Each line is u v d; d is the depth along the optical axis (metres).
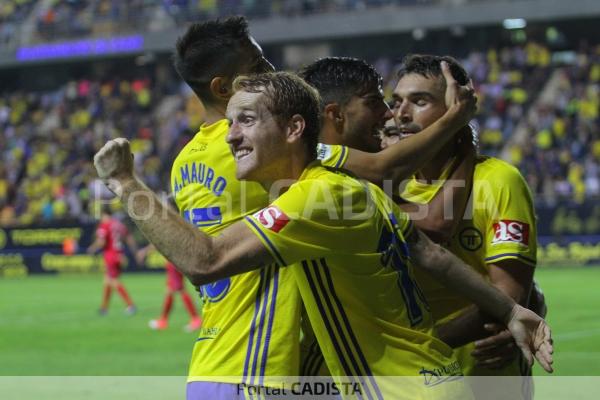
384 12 34.53
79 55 38.97
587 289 19.22
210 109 3.85
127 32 38.41
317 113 3.36
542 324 3.61
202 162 3.64
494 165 4.16
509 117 32.53
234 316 3.43
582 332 12.47
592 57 33.50
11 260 29.77
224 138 3.62
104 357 11.16
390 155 3.65
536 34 35.31
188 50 3.82
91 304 19.28
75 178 34.72
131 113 38.72
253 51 3.85
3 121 40.06
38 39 40.34
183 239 3.05
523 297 4.00
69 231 29.11
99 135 37.31
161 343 12.58
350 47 37.09
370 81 4.02
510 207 4.04
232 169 3.55
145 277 27.23
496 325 3.69
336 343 3.31
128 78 41.41
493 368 3.80
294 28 35.75
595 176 29.11
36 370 10.02
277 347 3.37
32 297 21.39
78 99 39.97
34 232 29.55
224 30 3.80
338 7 36.06
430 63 4.11
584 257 25.52
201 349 3.54
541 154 29.77
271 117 3.26
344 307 3.28
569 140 30.75
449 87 3.78
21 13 41.91
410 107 4.12
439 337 3.73
